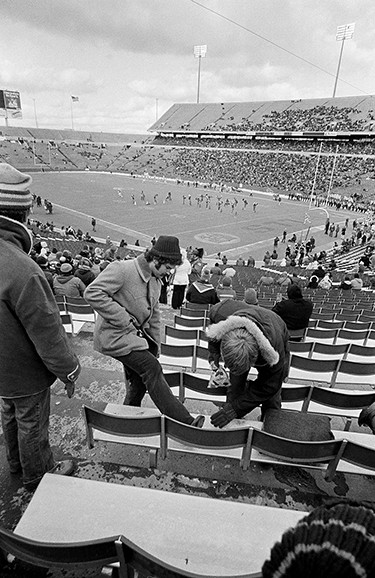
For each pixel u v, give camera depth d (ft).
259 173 254.68
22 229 6.97
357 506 2.89
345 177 222.69
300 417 10.57
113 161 335.67
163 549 6.90
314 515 2.87
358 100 280.92
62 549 5.31
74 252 88.17
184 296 36.55
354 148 246.88
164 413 10.00
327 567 2.36
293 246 119.14
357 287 65.77
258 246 117.70
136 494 7.91
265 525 7.39
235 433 9.05
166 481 9.52
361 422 11.32
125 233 124.47
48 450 8.98
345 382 17.51
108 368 18.39
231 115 338.54
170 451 10.51
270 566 2.75
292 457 9.19
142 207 169.07
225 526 7.33
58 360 7.41
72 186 223.51
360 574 2.31
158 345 10.97
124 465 10.00
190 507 7.67
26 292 6.68
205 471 9.96
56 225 130.41
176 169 297.12
